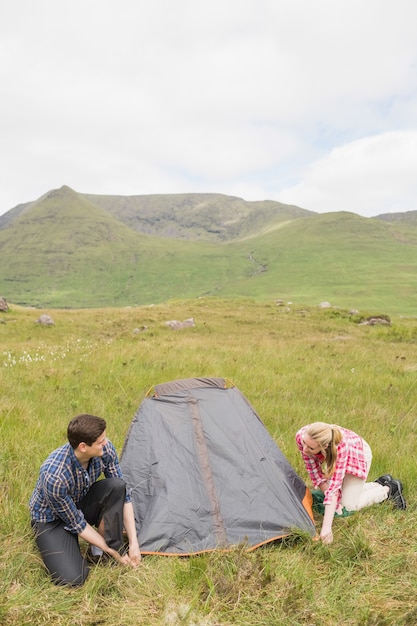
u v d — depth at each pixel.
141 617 3.67
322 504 5.44
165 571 4.20
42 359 14.51
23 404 8.81
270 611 3.73
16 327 27.33
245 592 3.93
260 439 5.82
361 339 24.52
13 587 3.96
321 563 4.43
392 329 27.30
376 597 3.92
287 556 4.42
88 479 4.40
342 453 5.09
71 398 9.85
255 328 30.53
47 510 4.31
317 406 9.87
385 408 9.94
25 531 4.59
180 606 3.76
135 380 11.62
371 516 5.16
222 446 5.46
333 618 3.69
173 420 5.86
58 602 3.77
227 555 4.35
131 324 30.44
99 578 4.06
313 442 5.13
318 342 22.03
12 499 5.16
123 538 4.65
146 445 5.62
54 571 4.08
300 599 3.82
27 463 6.12
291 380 12.36
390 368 14.96
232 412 6.09
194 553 4.41
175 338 23.48
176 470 5.17
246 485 5.06
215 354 16.20
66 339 24.20
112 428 7.86
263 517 4.78
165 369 12.92
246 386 11.25
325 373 13.46
